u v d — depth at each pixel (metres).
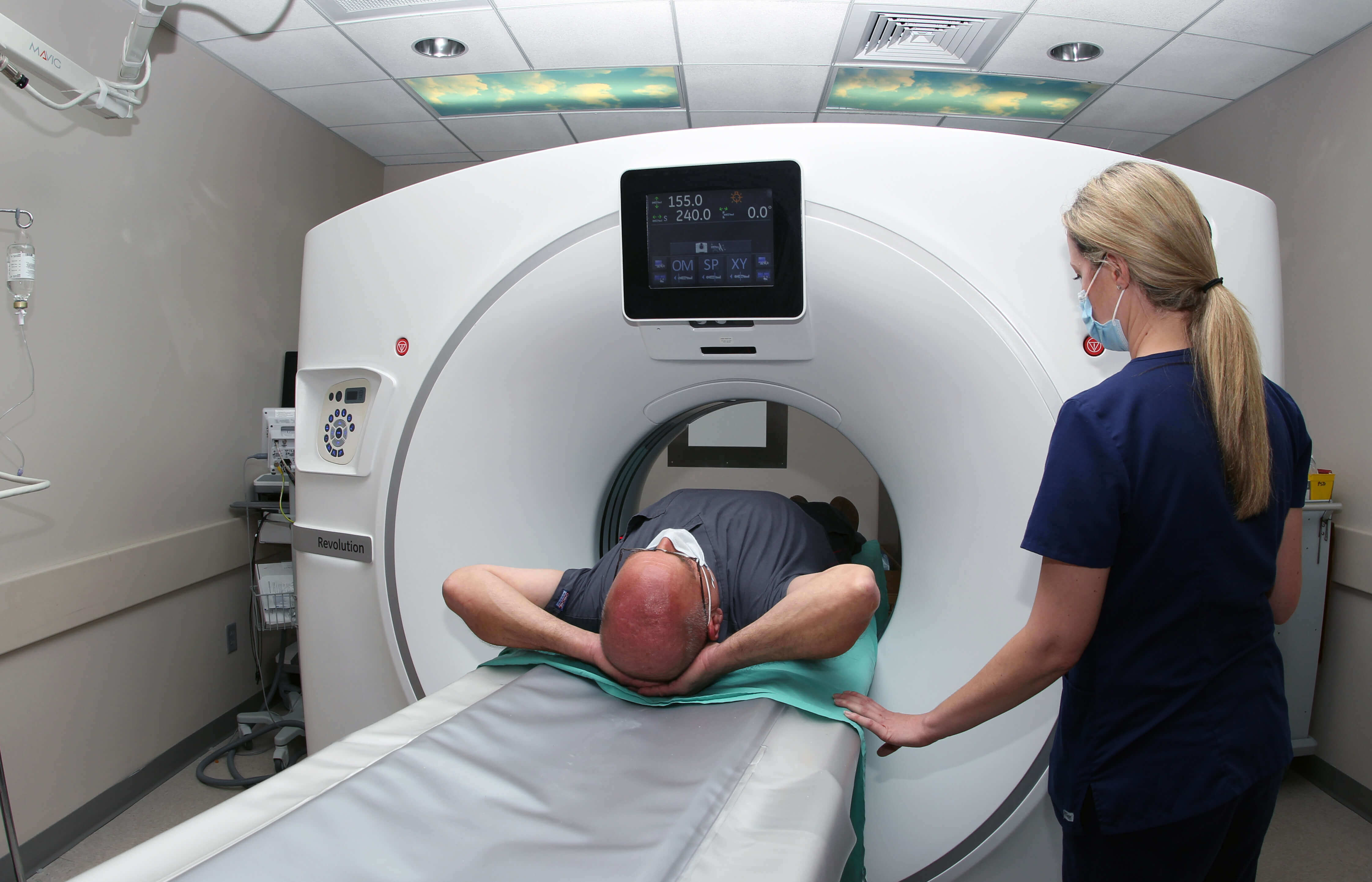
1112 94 2.79
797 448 3.17
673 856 0.66
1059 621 0.76
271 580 2.34
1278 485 0.78
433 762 0.81
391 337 1.29
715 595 1.10
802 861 0.66
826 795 0.78
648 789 0.78
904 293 1.06
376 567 1.28
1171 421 0.73
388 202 1.30
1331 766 2.18
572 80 2.75
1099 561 0.73
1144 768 0.76
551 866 0.65
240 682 2.56
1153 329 0.79
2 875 1.73
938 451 1.12
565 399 1.32
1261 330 1.05
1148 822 0.76
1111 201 0.78
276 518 2.40
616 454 1.47
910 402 1.13
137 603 2.10
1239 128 2.79
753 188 1.03
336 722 1.38
